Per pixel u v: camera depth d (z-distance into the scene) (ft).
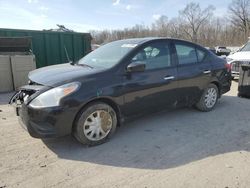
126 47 15.10
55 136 12.03
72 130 12.75
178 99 16.66
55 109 11.78
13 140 13.84
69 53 35.32
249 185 9.87
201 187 9.76
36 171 10.87
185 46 17.21
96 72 13.17
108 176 10.55
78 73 13.10
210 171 10.85
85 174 10.69
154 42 15.55
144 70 14.42
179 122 16.70
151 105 15.20
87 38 36.35
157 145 13.37
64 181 10.18
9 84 26.73
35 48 32.53
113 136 14.47
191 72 17.03
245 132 15.10
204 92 18.33
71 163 11.57
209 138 14.24
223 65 19.52
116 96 13.44
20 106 12.89
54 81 12.38
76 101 12.14
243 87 23.11
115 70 13.57
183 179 10.30
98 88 12.76
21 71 27.02
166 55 15.93
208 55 18.70
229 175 10.53
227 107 20.21
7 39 27.73
